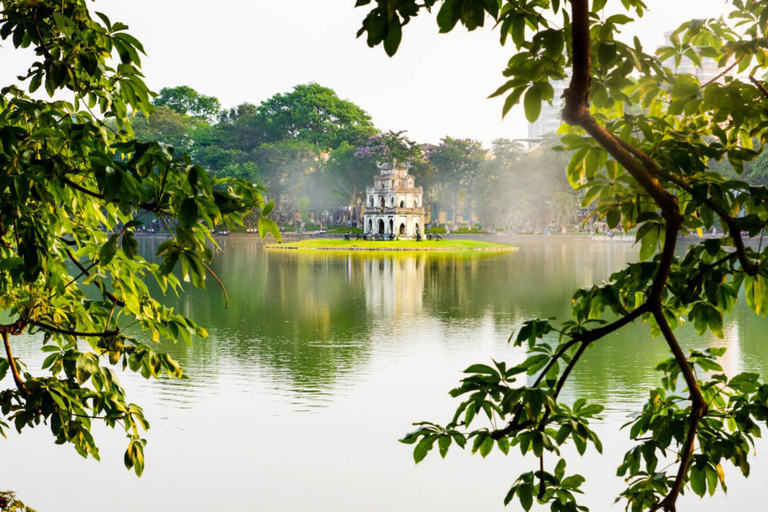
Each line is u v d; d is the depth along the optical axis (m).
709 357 5.54
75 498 14.13
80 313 7.33
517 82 3.98
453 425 4.61
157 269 7.15
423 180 159.88
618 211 5.06
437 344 31.27
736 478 14.79
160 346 29.55
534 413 4.27
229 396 21.47
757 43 4.70
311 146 168.75
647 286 5.34
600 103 4.24
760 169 90.94
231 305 44.84
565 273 69.62
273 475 15.25
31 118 5.94
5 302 7.28
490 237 150.12
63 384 6.84
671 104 4.86
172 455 16.53
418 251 110.25
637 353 27.83
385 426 18.73
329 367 26.02
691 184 4.80
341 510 13.76
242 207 5.25
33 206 5.91
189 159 5.04
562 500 4.68
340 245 118.19
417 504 14.03
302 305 45.22
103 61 6.24
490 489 14.80
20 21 5.74
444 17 3.79
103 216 6.94
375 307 44.62
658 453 13.69
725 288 5.15
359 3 3.69
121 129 6.50
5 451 16.45
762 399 5.19
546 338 32.53
